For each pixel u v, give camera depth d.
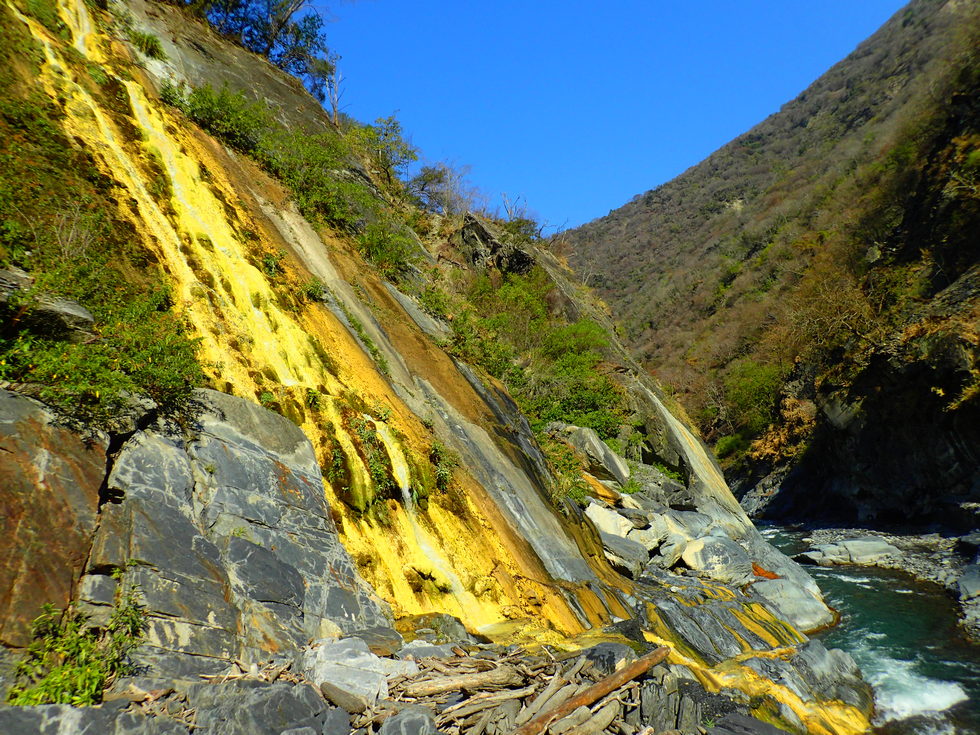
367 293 14.43
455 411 13.55
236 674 5.27
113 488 5.62
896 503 27.78
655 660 6.90
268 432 7.58
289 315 10.41
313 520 7.31
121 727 4.23
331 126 21.92
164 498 5.92
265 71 20.19
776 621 14.22
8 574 4.55
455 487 10.84
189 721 4.66
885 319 31.09
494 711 5.60
